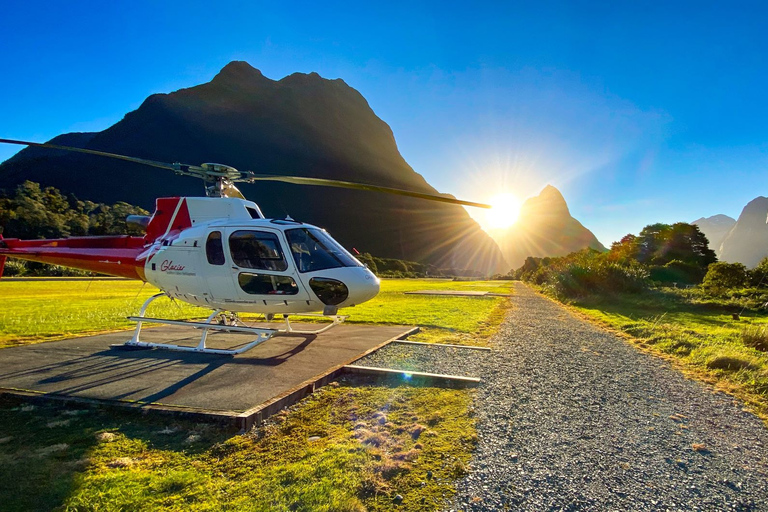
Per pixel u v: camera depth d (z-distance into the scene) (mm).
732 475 3133
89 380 5055
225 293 6527
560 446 3541
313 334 8555
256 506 2518
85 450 3354
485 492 2764
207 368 5672
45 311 12805
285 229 6355
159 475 2947
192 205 7027
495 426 3920
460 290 32219
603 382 5590
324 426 3902
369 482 2828
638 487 2910
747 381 5609
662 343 8273
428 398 4719
